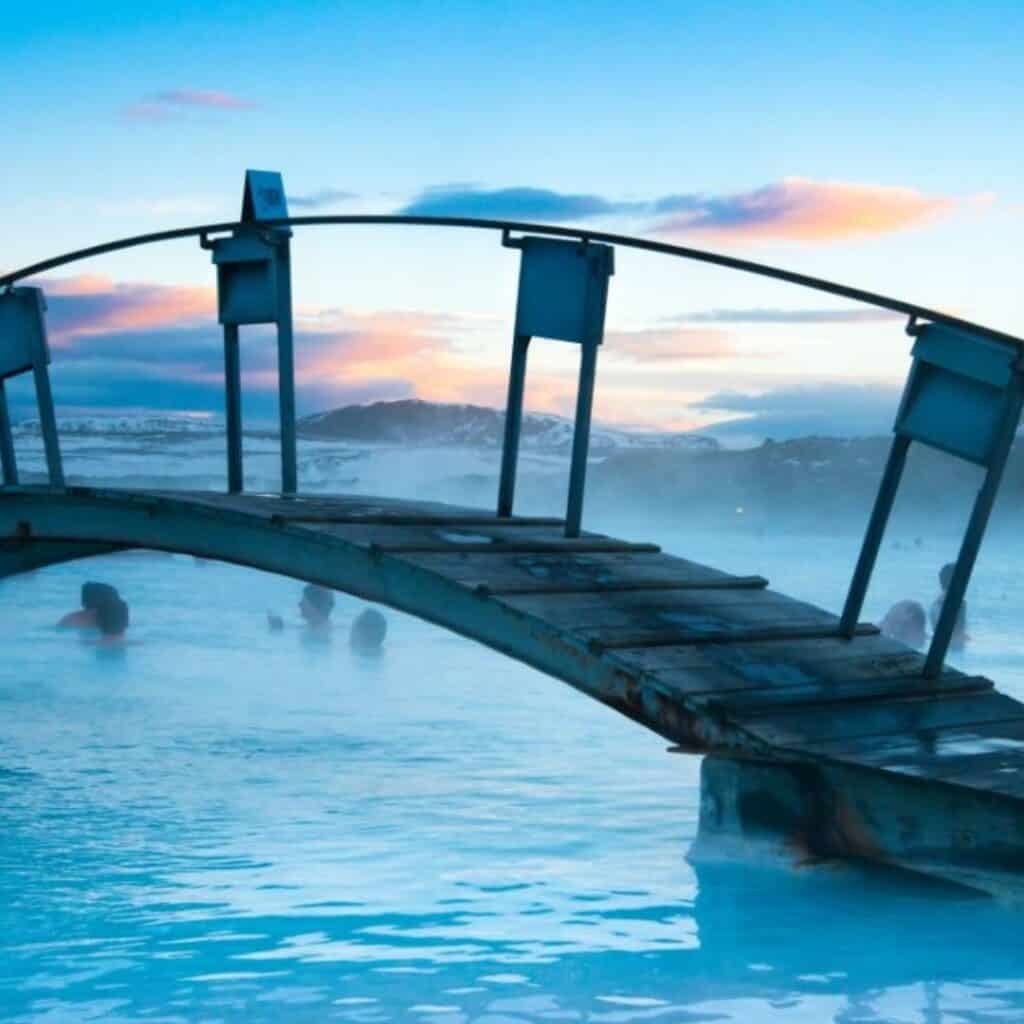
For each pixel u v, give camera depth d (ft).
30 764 31.50
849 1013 15.44
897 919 19.17
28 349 31.09
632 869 22.21
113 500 28.48
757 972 16.98
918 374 23.53
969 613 79.66
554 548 27.43
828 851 20.40
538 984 16.51
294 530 25.58
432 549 25.40
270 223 30.09
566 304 27.76
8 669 47.52
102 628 57.98
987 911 18.49
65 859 23.02
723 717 20.75
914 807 19.15
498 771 30.96
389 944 18.30
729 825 21.66
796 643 24.47
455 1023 15.21
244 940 18.45
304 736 35.45
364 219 29.09
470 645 57.00
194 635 59.00
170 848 23.66
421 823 25.68
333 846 23.95
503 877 21.70
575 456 28.50
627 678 22.03
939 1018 15.24
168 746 33.78
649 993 16.19
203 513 26.86
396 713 39.32
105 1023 15.26
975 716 22.59
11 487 29.94
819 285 24.35
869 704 22.56
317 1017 15.44
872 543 24.88
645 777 30.42
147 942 18.35
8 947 18.19
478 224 28.25
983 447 22.82
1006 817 18.13
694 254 25.77
